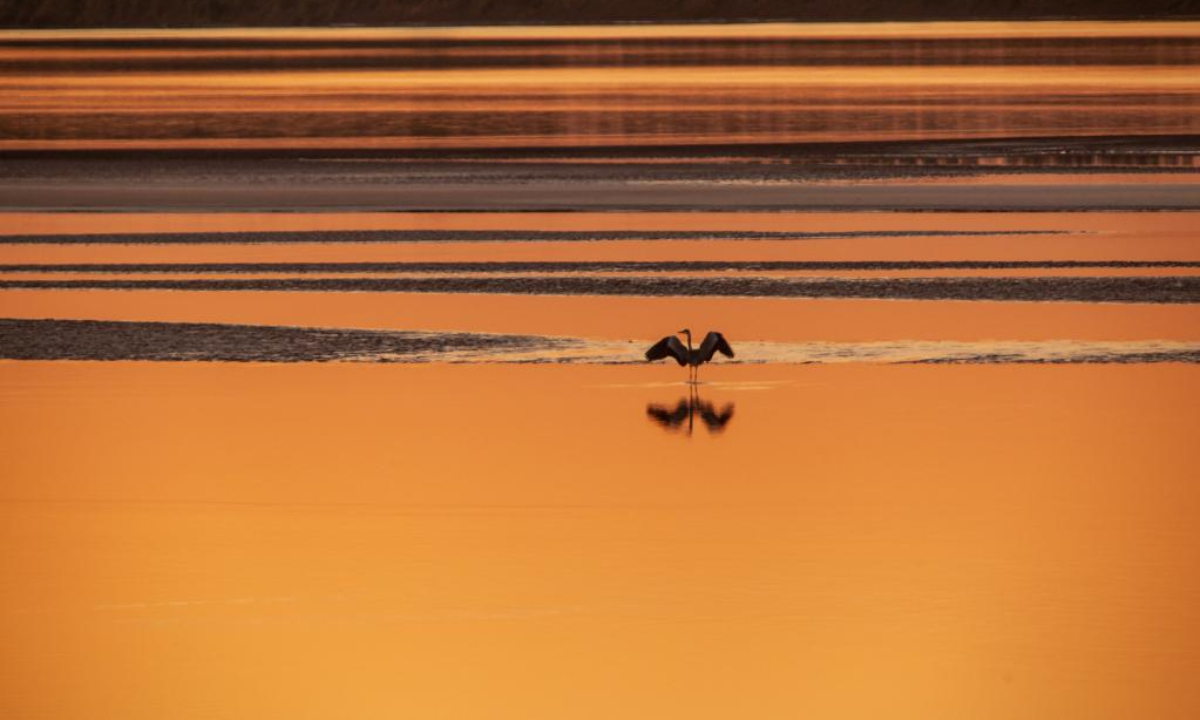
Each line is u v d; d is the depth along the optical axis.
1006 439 56.09
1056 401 62.28
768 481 50.62
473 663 36.34
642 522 46.31
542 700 34.59
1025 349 72.69
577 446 55.34
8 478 51.69
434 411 60.88
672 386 65.50
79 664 36.38
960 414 60.00
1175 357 70.88
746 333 76.88
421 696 34.78
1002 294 87.25
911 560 42.62
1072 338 75.12
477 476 51.41
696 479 50.88
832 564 42.28
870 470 51.88
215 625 38.66
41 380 67.06
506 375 67.75
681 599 39.91
